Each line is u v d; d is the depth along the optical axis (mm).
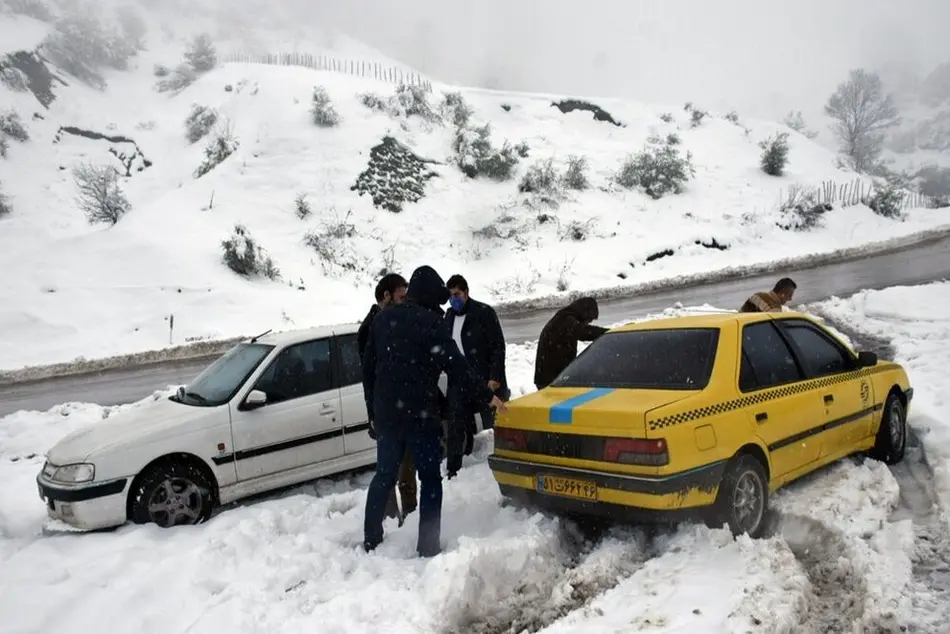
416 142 32938
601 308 18609
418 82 41812
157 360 16500
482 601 4109
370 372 5078
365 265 25047
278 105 34375
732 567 4137
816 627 3688
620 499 4391
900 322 12445
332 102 34250
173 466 5730
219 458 5898
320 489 6645
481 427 7133
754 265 23891
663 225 29359
